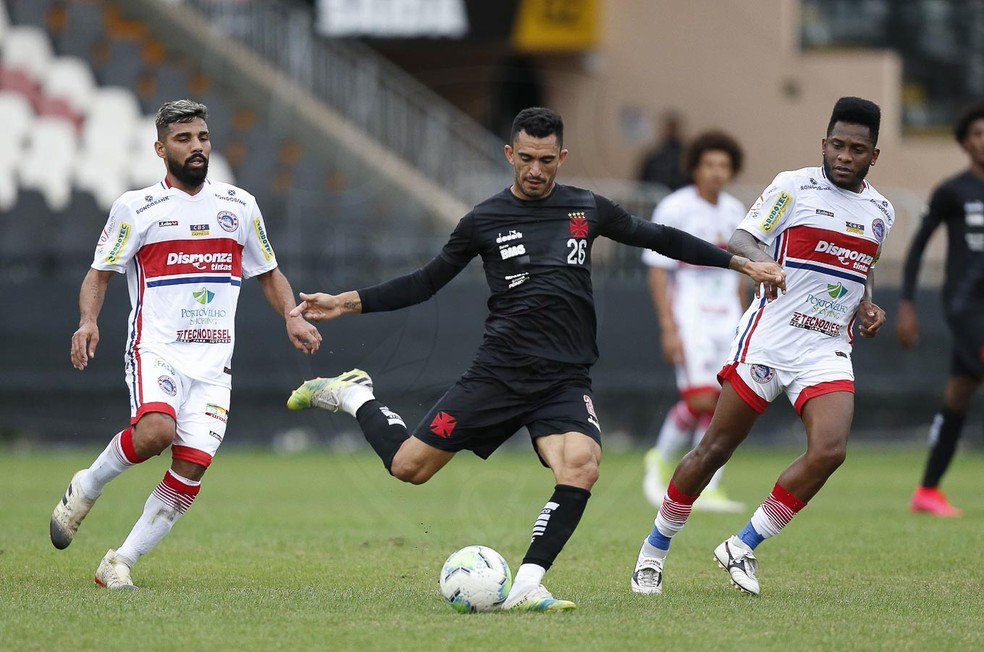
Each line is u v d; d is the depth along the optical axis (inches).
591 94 2883.9
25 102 2716.5
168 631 721.6
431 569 989.2
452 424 840.9
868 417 2373.3
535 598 792.9
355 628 733.9
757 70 2760.8
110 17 2999.5
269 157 2802.7
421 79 3006.9
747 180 2743.6
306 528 1256.2
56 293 2183.8
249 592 863.7
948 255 1417.3
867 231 889.5
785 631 732.0
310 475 1855.3
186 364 896.3
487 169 2829.7
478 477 1893.5
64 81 2797.7
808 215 887.7
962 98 2893.7
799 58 2765.7
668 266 1494.8
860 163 882.8
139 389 877.8
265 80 2920.8
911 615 788.0
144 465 2044.8
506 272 839.7
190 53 2992.1
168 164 894.4
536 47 2834.6
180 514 899.4
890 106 2726.4
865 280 900.6
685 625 747.4
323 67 2920.8
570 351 840.9
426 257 2329.0
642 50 2844.5
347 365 2161.7
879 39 2901.1
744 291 1505.9
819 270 887.1
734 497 1599.4
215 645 687.1
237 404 2230.6
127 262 897.5
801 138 2736.2
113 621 749.3
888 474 1941.4
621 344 2272.4
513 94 2970.0
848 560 1042.7
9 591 859.4
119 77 2854.3
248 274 939.3
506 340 837.8
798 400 888.9
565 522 807.7
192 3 3019.2
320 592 867.4
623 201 2581.2
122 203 888.3
